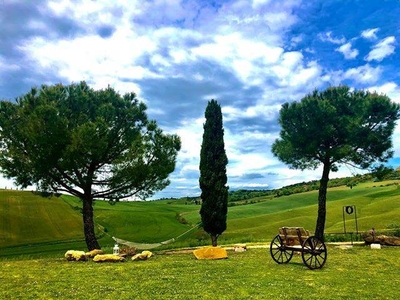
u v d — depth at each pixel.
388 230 28.23
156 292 10.89
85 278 13.25
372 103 24.94
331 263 16.80
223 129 27.66
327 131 24.23
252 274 13.94
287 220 53.84
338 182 112.88
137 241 42.81
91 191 26.56
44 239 44.50
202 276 13.51
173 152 27.50
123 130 24.86
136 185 26.47
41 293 10.86
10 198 62.00
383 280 12.70
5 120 22.72
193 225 58.97
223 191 26.55
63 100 23.62
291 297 10.23
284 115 25.94
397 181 98.06
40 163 22.48
